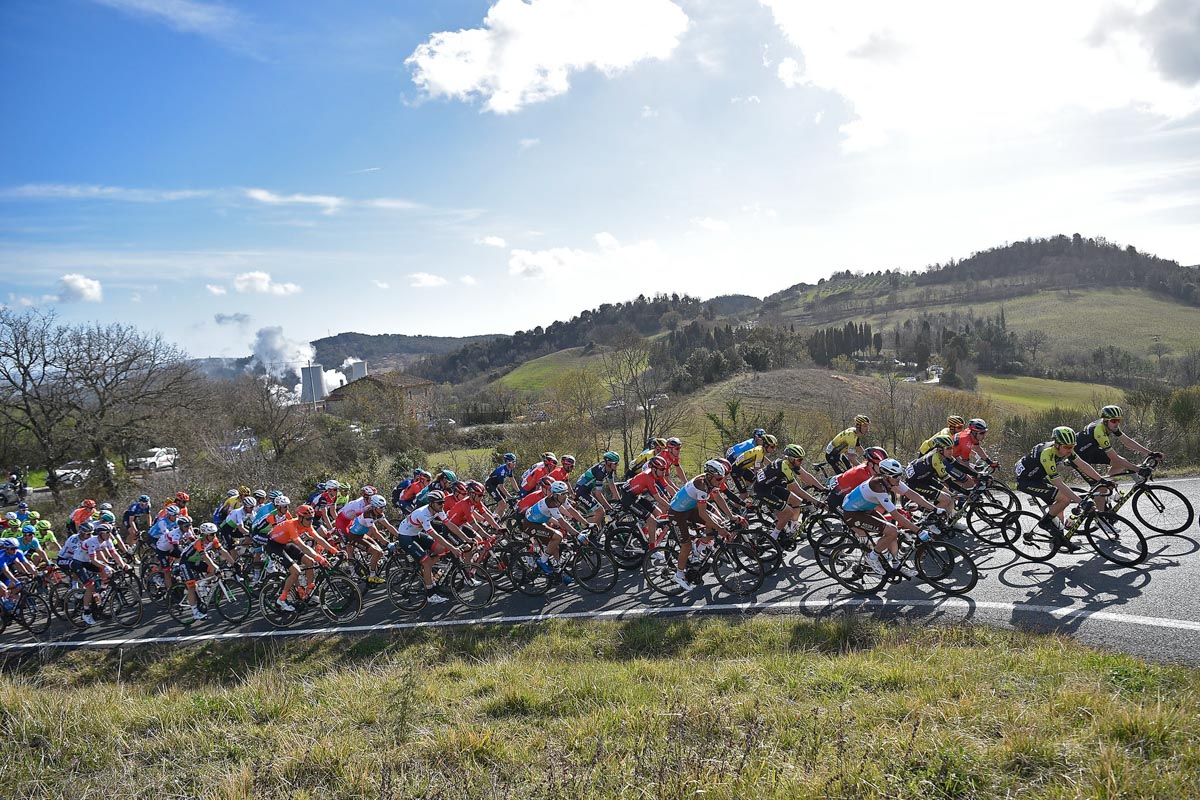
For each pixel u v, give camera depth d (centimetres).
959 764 396
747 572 912
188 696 732
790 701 538
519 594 1051
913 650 637
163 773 523
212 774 507
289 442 3331
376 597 1145
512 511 1178
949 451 943
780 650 702
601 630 855
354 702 646
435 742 521
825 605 813
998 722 444
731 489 1089
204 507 2052
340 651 944
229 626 1122
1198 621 604
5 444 2970
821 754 434
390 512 1641
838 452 1104
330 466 2917
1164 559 771
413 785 457
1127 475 1263
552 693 618
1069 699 459
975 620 696
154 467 3130
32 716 657
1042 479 834
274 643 1016
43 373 2906
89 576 1191
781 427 2317
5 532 1334
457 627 952
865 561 823
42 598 1244
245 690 719
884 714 487
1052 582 760
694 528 932
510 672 706
